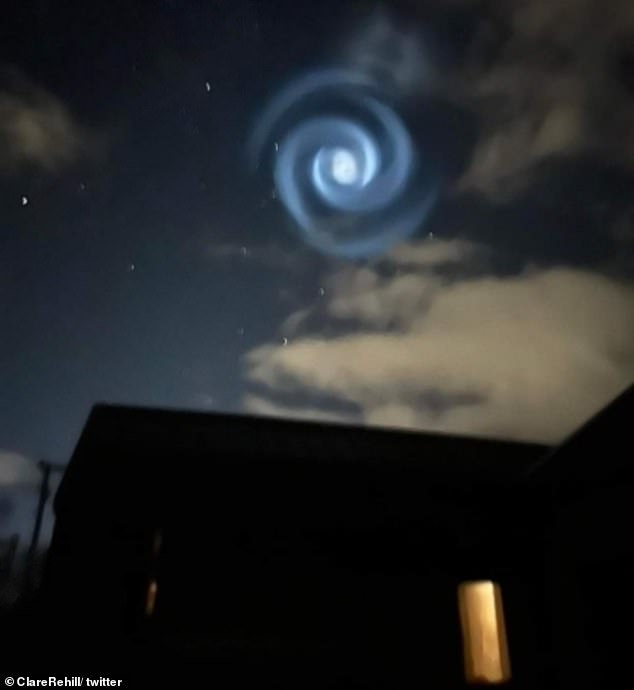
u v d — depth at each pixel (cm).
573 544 750
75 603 730
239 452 823
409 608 779
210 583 757
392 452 916
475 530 827
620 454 668
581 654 707
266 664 730
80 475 804
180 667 716
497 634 702
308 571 780
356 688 733
